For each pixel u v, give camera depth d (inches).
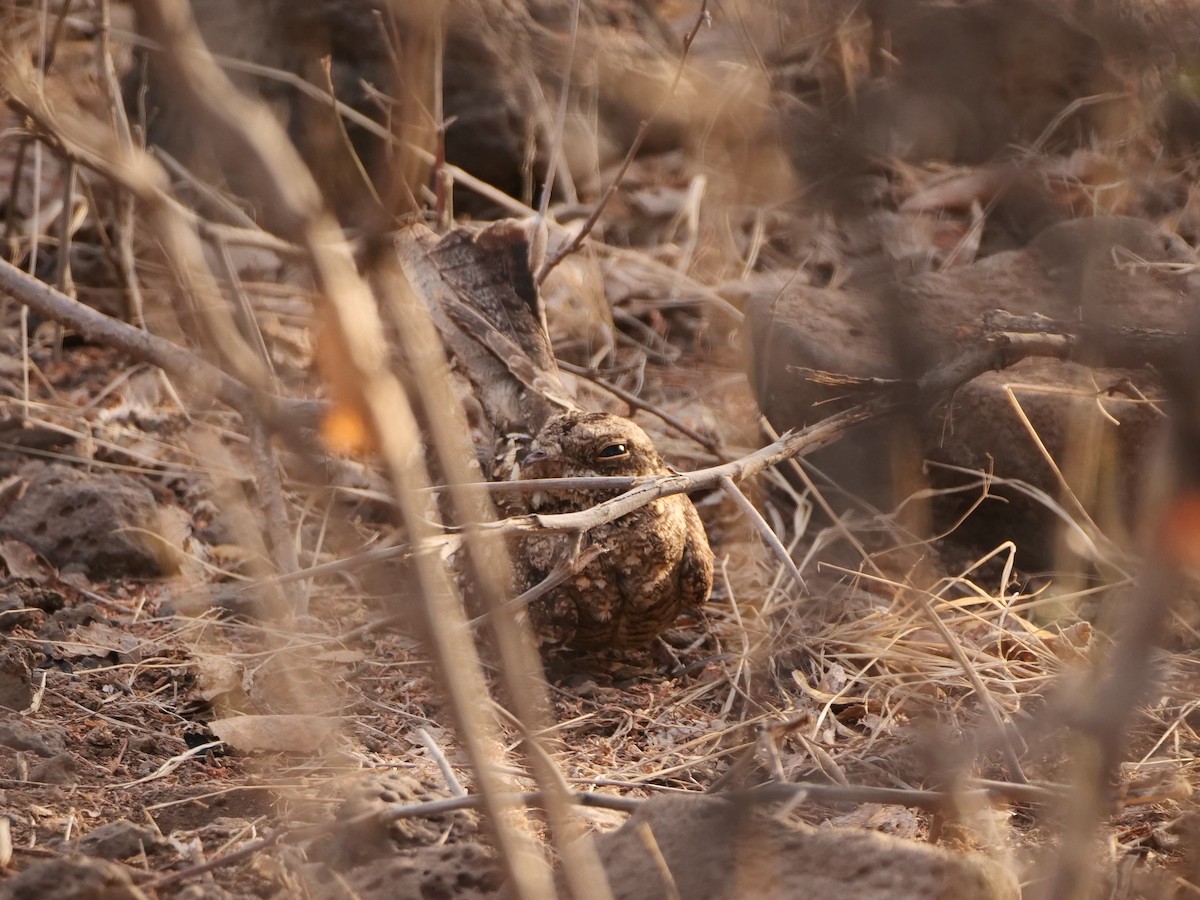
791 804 193.8
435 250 384.8
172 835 228.2
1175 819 229.9
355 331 92.4
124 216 453.7
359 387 95.4
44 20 388.2
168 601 346.0
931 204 424.5
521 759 272.2
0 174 553.6
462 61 414.3
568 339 485.4
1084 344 222.7
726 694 310.2
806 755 269.3
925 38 134.6
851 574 349.7
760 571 370.0
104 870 185.6
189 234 111.9
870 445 326.3
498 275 381.1
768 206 439.8
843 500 380.5
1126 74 314.3
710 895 184.5
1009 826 234.2
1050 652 305.4
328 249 88.4
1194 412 115.3
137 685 299.6
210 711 286.8
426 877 197.3
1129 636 130.4
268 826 231.9
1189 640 305.4
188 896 192.7
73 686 294.7
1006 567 331.9
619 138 521.3
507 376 359.9
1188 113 313.6
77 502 372.5
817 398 370.0
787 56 201.5
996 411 357.1
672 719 297.1
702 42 289.7
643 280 509.4
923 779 248.7
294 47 422.6
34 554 365.7
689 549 317.4
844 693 293.6
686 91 222.2
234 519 188.2
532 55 304.7
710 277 490.9
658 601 311.6
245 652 317.1
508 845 125.6
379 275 103.0
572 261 497.4
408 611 119.4
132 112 437.7
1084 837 141.2
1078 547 339.0
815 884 182.7
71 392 461.7
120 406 448.8
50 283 504.1
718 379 466.3
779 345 382.3
